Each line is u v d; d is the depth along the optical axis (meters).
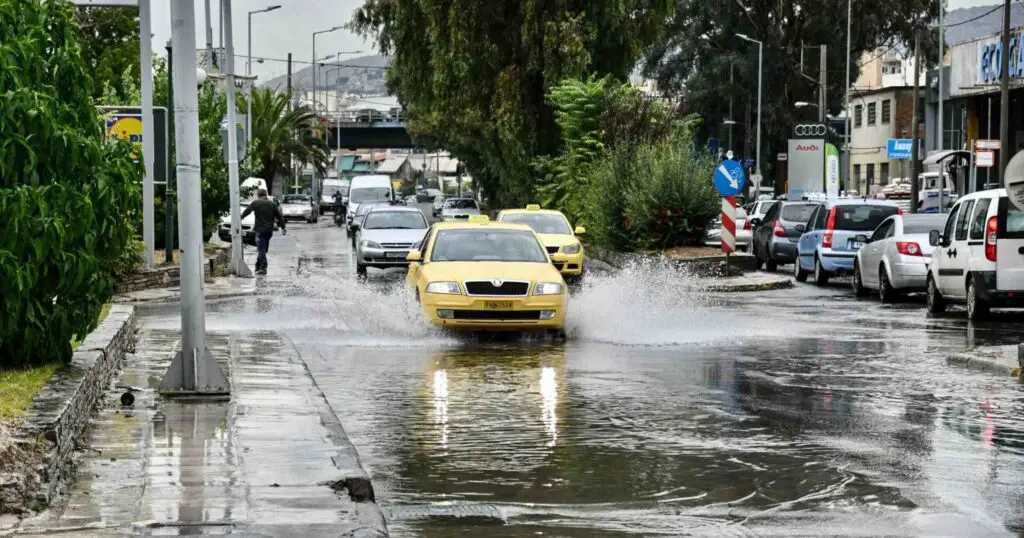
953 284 31.48
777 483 12.45
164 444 13.44
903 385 19.50
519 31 70.88
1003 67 60.25
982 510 11.26
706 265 48.12
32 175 15.93
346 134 197.12
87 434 14.04
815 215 46.66
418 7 73.38
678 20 114.31
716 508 11.43
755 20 113.19
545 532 10.59
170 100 45.69
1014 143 88.81
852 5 108.00
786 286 44.25
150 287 39.88
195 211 17.16
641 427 15.70
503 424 15.93
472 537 10.42
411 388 19.12
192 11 17.47
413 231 50.69
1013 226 29.53
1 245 15.60
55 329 16.30
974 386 19.36
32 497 10.46
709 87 112.31
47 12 17.08
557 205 68.38
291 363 20.66
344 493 11.30
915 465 13.27
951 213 32.28
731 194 46.00
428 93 75.81
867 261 38.75
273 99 134.00
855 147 146.00
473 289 26.06
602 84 66.75
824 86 95.81
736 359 22.94
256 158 68.25
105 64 81.19
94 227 16.69
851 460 13.55
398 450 14.23
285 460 12.55
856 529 10.60
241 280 45.91
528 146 72.81
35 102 15.85
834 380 20.05
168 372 17.09
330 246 75.38
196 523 10.08
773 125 112.75
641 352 24.06
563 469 13.20
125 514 10.36
